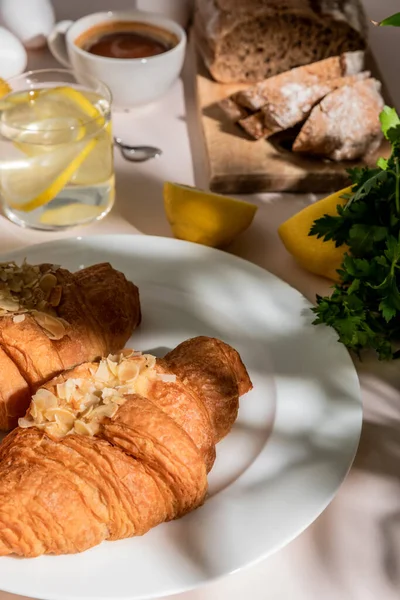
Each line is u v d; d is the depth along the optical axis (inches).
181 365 18.8
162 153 28.5
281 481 17.9
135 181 27.2
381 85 29.4
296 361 20.8
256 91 27.3
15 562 16.3
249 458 18.6
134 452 16.6
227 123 28.3
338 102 26.1
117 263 23.4
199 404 17.8
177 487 16.7
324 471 18.1
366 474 18.9
